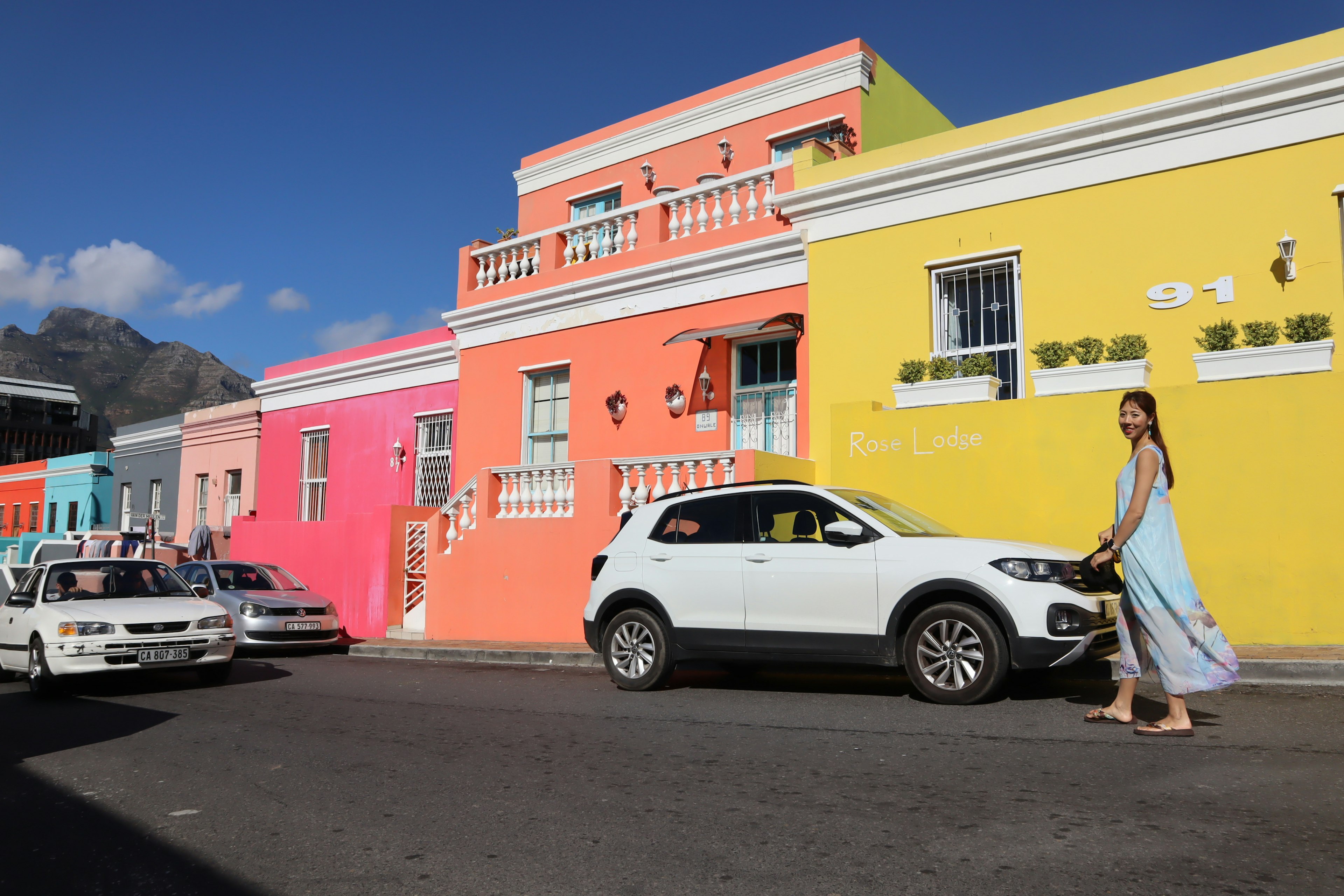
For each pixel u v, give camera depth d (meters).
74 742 7.28
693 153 17.39
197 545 22.41
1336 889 3.33
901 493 10.91
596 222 15.80
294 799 5.17
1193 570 9.09
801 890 3.51
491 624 13.83
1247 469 8.95
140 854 4.34
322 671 11.67
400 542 16.27
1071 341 10.80
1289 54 9.81
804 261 13.14
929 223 11.92
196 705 8.98
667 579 8.41
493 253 17.39
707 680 9.27
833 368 12.48
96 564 11.34
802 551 7.81
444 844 4.27
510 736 6.68
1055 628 6.68
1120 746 5.48
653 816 4.52
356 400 20.66
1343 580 8.45
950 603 7.09
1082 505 9.82
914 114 17.41
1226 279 9.95
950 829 4.12
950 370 11.05
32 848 4.50
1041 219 11.13
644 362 14.66
